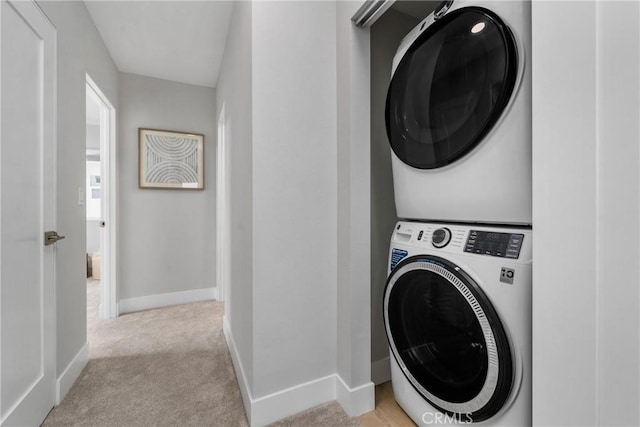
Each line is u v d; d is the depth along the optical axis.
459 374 1.07
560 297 0.62
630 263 0.51
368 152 1.43
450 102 1.09
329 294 1.49
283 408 1.37
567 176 0.61
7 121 1.15
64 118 1.64
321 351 1.47
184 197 3.17
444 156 1.12
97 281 4.07
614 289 0.53
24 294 1.25
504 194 0.94
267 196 1.34
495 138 0.95
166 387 1.66
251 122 1.32
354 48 1.39
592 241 0.56
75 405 1.50
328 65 1.49
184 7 2.01
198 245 3.24
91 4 1.96
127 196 2.93
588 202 0.57
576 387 0.59
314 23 1.46
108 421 1.38
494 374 0.91
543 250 0.66
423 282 1.19
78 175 1.84
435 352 1.17
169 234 3.11
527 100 0.88
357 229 1.40
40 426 1.35
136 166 2.97
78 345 1.80
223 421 1.38
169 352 2.08
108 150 2.70
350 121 1.39
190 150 3.18
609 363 0.54
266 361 1.34
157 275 3.06
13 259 1.18
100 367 1.87
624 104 0.51
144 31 2.27
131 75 2.94
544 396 0.66
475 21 1.01
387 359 1.69
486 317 0.93
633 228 0.50
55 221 1.48
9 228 1.16
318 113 1.46
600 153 0.55
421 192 1.25
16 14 1.20
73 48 1.76
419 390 1.21
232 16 2.02
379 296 1.68
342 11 1.45
